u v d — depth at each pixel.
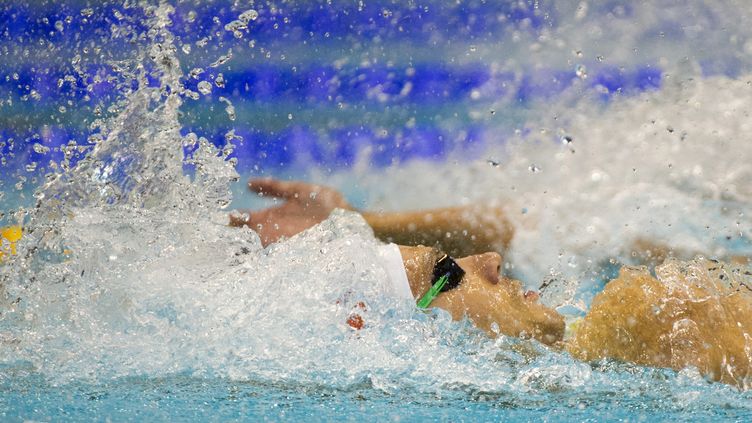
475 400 5.54
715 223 10.03
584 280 9.73
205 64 19.30
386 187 15.96
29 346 6.20
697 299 6.85
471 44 19.59
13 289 6.70
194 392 5.49
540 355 6.68
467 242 11.24
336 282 7.02
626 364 6.51
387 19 20.28
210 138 18.44
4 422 4.82
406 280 7.35
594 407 5.48
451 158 16.70
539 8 19.98
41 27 17.19
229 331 6.46
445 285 7.53
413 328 6.93
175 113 7.98
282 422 4.96
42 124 15.96
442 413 5.25
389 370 6.09
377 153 17.62
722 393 5.87
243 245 7.38
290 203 10.67
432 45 20.25
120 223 7.22
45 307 6.58
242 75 19.45
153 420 4.93
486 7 20.23
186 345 6.28
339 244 7.41
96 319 6.51
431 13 20.89
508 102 17.83
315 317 6.71
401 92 19.12
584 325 6.97
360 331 6.70
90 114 16.17
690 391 5.89
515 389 5.80
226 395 5.46
